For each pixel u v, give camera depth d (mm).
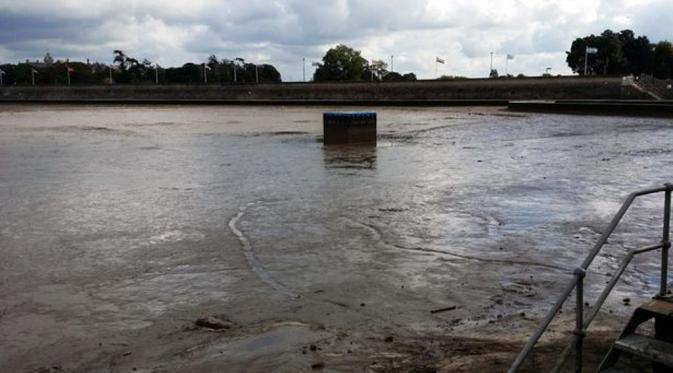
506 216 10039
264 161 18547
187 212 10805
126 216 10555
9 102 101875
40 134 31656
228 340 5367
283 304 6207
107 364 5016
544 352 4699
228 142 25641
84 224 10000
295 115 50625
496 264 7406
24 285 6973
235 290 6664
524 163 17203
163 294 6609
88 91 107438
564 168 16016
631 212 10109
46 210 11195
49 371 4930
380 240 8625
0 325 5855
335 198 11883
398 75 127000
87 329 5734
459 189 12766
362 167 16703
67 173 16375
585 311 5777
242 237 8922
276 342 5277
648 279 6695
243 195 12445
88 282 7043
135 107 79938
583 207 10656
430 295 6391
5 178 15500
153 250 8328
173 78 135000
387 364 4730
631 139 24312
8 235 9312
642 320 3699
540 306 6020
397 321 5711
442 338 5246
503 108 54344
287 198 11992
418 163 17469
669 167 15930
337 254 7953
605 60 94688
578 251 7891
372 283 6785
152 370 4871
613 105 40719
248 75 133250
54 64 150375
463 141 24750
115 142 26359
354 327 5594
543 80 67375
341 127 23312
